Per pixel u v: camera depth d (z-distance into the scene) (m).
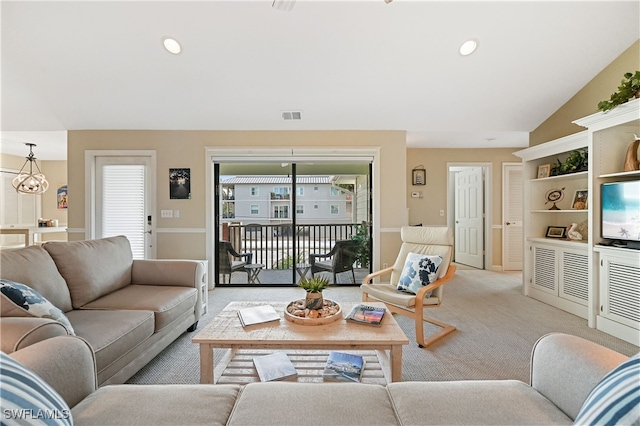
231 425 0.91
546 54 2.76
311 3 2.30
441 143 5.01
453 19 2.42
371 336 1.63
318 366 1.91
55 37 2.55
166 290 2.46
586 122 2.73
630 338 2.42
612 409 0.71
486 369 2.02
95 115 3.66
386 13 2.37
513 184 5.35
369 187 4.17
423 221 5.36
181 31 2.52
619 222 2.54
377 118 3.75
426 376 1.93
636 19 2.44
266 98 3.36
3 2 2.25
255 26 2.47
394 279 3.04
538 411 0.99
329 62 2.84
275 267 4.19
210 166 4.00
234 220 4.18
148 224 4.04
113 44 2.63
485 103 3.45
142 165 4.03
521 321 2.87
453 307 3.28
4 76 2.98
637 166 2.51
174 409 0.98
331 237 4.21
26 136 4.55
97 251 2.35
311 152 3.98
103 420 0.93
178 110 3.57
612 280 2.57
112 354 1.60
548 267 3.40
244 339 1.59
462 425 0.92
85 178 3.96
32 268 1.83
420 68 2.91
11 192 6.16
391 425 0.92
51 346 1.08
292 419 0.93
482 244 5.40
